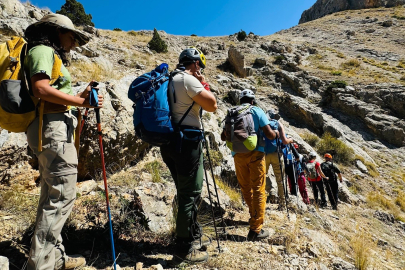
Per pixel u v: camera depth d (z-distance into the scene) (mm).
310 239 3912
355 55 31625
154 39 20906
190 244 2686
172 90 2494
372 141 16203
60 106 2104
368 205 9328
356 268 3516
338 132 14750
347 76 21891
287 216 4793
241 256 3031
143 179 4781
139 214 3387
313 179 7863
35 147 2041
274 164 5707
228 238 3588
